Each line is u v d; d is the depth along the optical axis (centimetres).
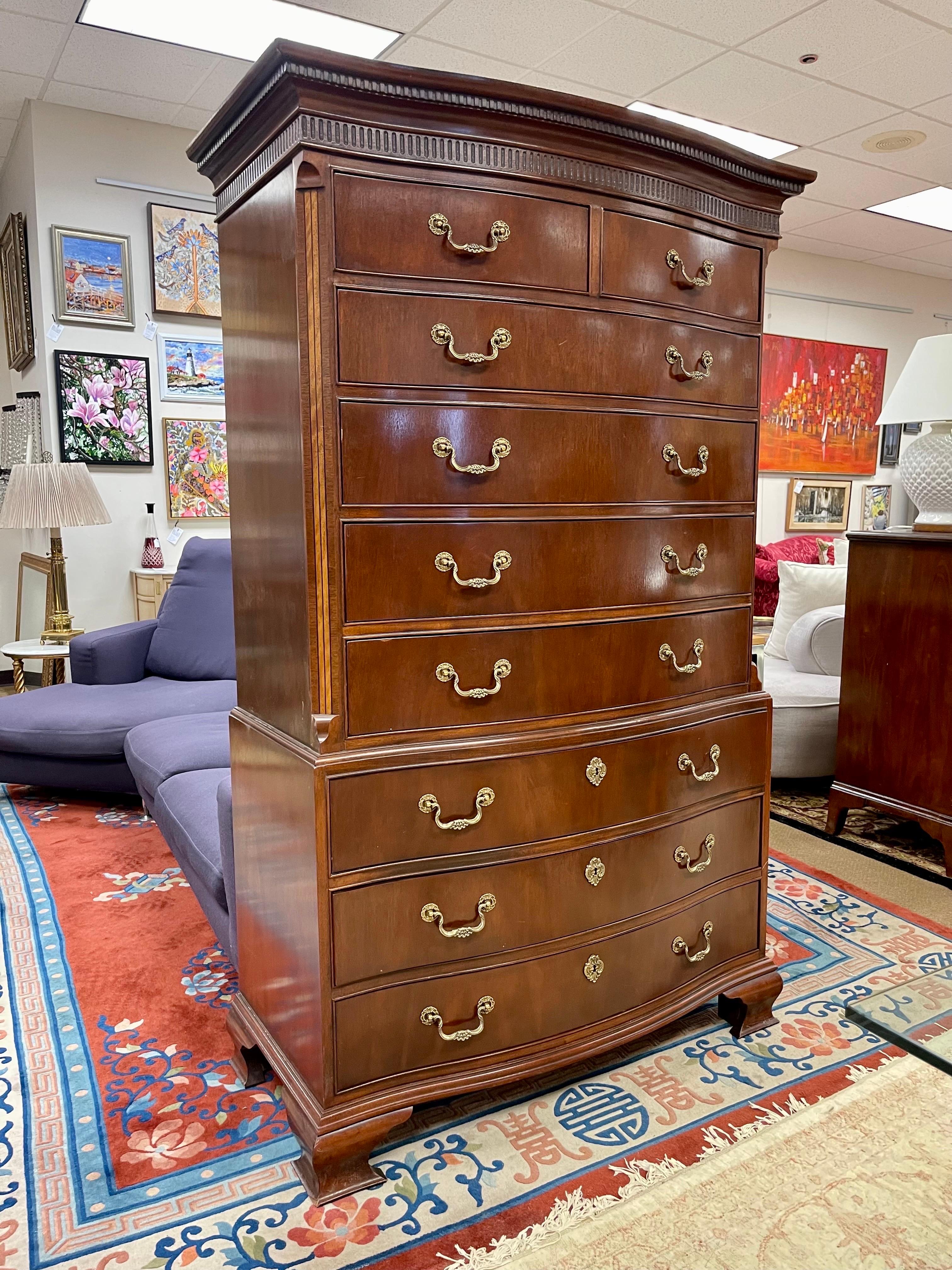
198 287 513
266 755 156
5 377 595
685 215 162
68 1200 143
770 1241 134
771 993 191
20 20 382
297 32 396
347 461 134
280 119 131
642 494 162
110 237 484
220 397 530
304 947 144
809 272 750
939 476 271
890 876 274
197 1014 198
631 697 166
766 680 349
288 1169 151
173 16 382
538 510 150
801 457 774
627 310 155
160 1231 137
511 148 139
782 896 258
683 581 172
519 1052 157
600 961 164
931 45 406
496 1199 143
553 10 375
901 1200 143
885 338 815
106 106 469
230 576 387
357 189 130
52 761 327
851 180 578
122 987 210
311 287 129
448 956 149
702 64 425
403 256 134
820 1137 157
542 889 156
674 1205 141
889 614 282
